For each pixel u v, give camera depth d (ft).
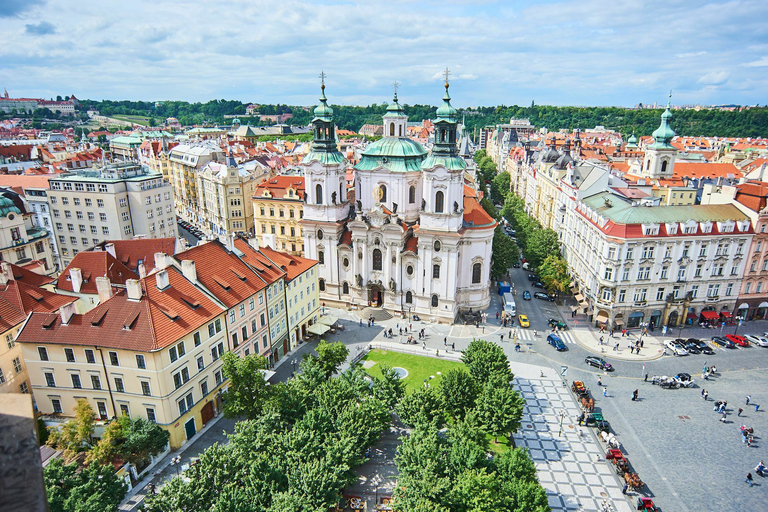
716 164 617.21
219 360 268.82
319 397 228.22
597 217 388.98
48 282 311.06
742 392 296.51
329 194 404.57
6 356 254.27
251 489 173.58
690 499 216.54
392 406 244.22
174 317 241.96
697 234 355.56
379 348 351.25
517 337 367.86
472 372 268.41
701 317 380.17
